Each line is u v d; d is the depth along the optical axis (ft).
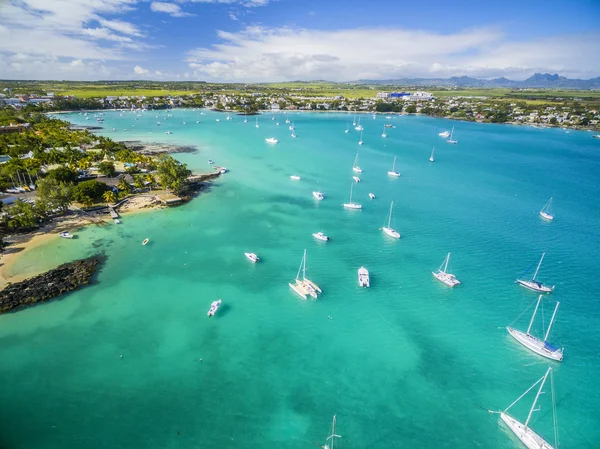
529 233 425.28
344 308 287.48
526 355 244.83
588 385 222.89
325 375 225.76
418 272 338.34
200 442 181.47
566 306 295.07
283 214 464.65
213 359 234.17
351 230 422.82
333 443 183.93
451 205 513.04
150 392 208.64
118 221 417.49
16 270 312.50
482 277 332.80
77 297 285.84
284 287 311.47
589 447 186.29
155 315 271.69
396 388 218.18
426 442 186.80
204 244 378.53
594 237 416.67
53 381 212.23
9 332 247.09
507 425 195.83
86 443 178.50
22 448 174.70
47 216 413.39
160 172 496.23
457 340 257.34
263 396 209.56
